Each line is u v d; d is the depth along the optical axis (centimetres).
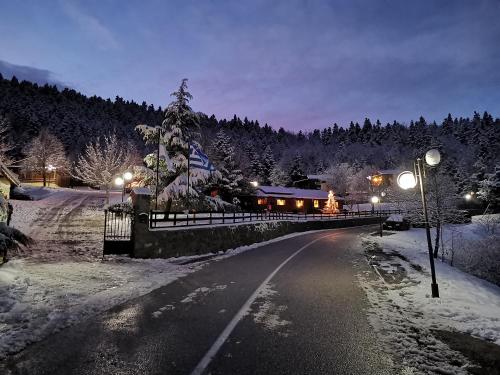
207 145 4825
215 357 506
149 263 1333
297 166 8262
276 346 554
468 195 4938
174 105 2780
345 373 468
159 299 833
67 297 801
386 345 571
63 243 1717
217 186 4431
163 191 2552
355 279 1148
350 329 644
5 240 859
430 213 2692
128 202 2523
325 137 17750
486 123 13738
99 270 1138
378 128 16638
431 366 497
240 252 1847
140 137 12006
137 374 450
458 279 1230
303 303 821
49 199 3947
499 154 8369
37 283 910
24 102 11038
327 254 1806
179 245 1588
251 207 5447
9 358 488
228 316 706
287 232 3238
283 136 17475
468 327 661
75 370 458
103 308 743
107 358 496
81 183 7244
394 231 3612
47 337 569
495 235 2555
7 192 2633
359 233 3441
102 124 12838
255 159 7956
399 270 1348
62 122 9794
